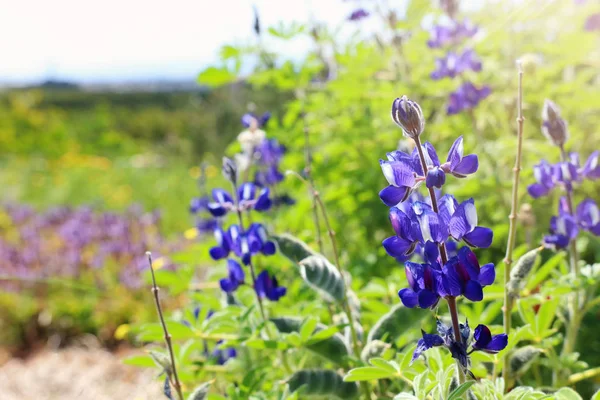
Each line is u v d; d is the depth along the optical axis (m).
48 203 3.39
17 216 2.60
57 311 1.64
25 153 5.30
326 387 0.58
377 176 1.03
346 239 1.04
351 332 0.60
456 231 0.42
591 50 0.99
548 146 0.84
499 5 1.15
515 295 0.52
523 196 0.85
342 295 0.59
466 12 1.21
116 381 1.35
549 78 1.09
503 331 0.56
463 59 0.88
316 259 0.59
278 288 0.64
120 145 5.95
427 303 0.42
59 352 1.56
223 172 0.66
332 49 1.13
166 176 3.64
